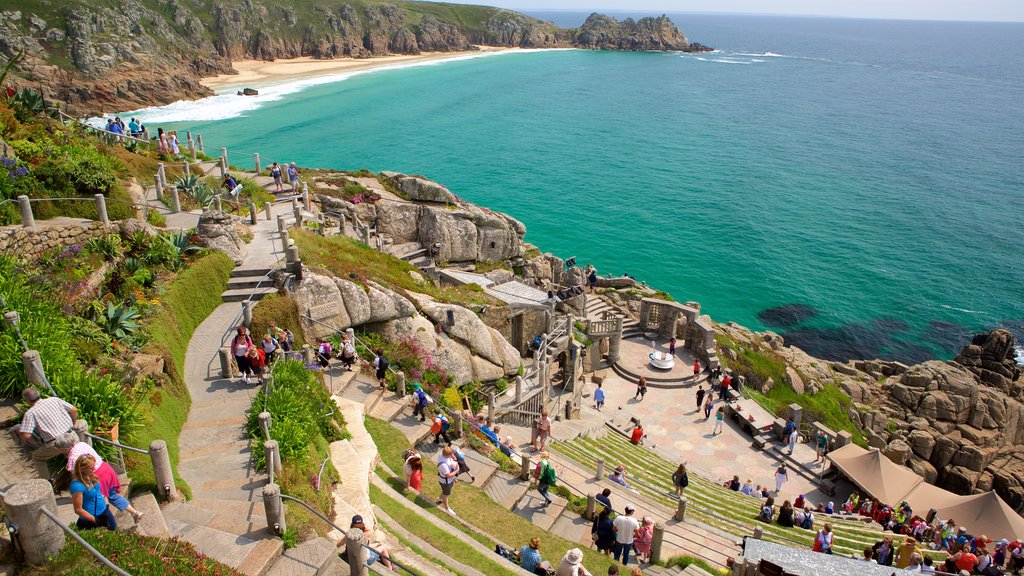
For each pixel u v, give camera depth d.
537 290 40.09
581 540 20.31
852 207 88.00
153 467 13.70
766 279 67.69
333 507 15.90
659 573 19.09
